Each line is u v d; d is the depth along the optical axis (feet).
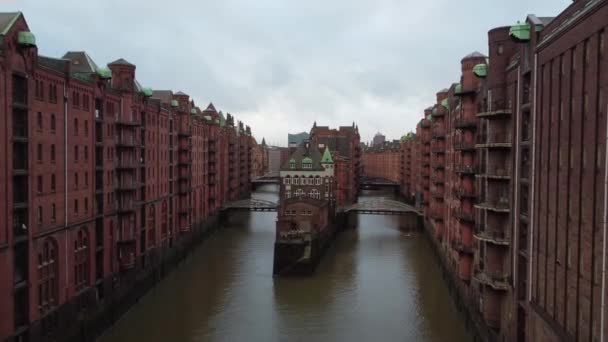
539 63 109.29
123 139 191.83
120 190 188.85
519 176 121.60
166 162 252.01
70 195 152.15
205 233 330.13
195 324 175.32
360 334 166.91
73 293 153.38
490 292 136.15
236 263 261.44
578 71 88.43
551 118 102.53
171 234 258.78
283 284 223.51
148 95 216.13
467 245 165.78
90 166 165.48
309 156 338.95
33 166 131.75
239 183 511.40
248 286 220.64
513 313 124.16
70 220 151.84
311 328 171.63
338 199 414.41
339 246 309.01
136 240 198.80
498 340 135.44
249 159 602.85
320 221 283.79
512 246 126.31
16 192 128.26
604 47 78.28
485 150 149.38
